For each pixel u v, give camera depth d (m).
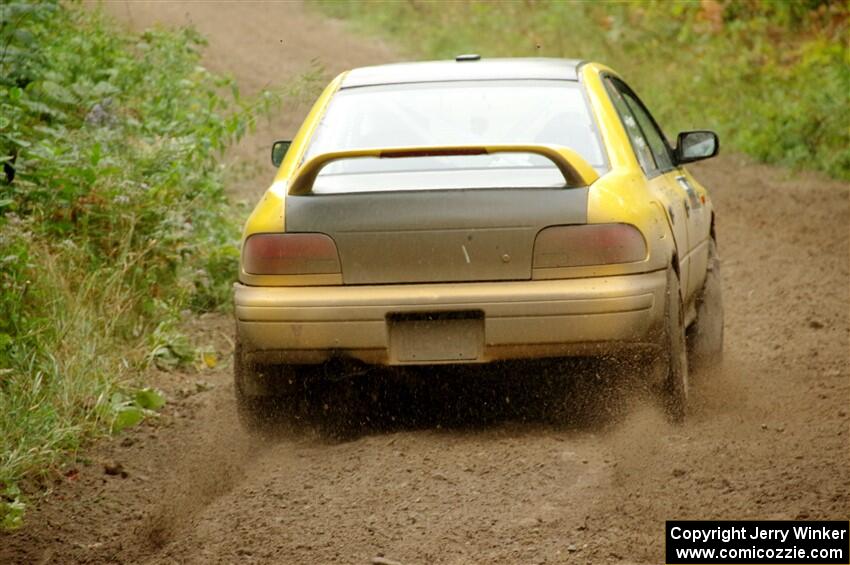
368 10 72.94
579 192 15.77
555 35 63.78
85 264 21.69
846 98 48.12
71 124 27.98
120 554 13.33
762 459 14.98
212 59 57.97
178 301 23.38
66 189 22.55
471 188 15.83
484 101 17.58
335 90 18.27
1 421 16.44
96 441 17.53
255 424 17.36
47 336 19.03
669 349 16.45
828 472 14.28
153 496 15.38
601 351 15.71
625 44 61.03
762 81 53.12
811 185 42.19
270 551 12.91
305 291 15.91
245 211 30.56
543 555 12.33
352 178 16.58
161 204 24.42
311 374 17.17
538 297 15.52
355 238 15.84
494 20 67.50
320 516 13.88
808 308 25.80
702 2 59.91
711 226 21.52
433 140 17.09
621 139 17.20
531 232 15.66
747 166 45.50
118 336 21.11
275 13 72.44
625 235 15.71
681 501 13.66
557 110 17.36
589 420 17.34
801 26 58.72
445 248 15.73
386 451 16.12
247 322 16.03
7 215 21.33
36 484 15.76
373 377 18.97
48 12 27.91
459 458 15.71
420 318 15.83
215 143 27.94
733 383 19.95
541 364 19.27
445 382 19.22
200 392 20.09
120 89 32.53
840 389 18.94
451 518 13.55
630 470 14.84
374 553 12.67
